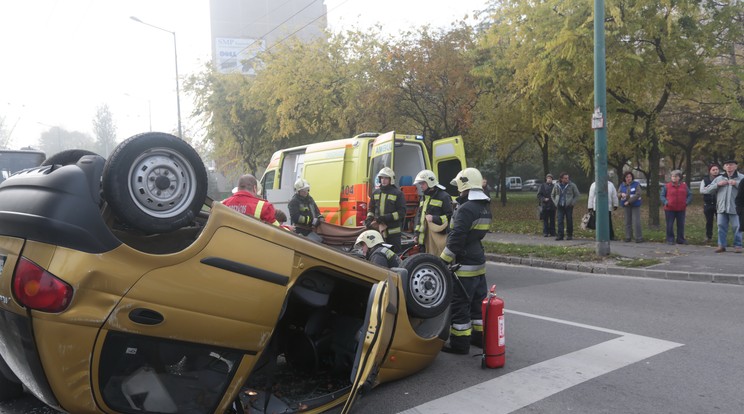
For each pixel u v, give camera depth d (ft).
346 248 26.55
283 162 39.40
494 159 130.72
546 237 49.37
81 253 9.22
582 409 13.28
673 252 36.11
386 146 29.07
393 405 13.75
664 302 24.20
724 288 26.71
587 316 22.16
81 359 9.26
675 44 43.55
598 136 35.81
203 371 10.73
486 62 56.85
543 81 45.62
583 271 33.78
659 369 15.80
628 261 33.68
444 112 59.62
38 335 9.02
